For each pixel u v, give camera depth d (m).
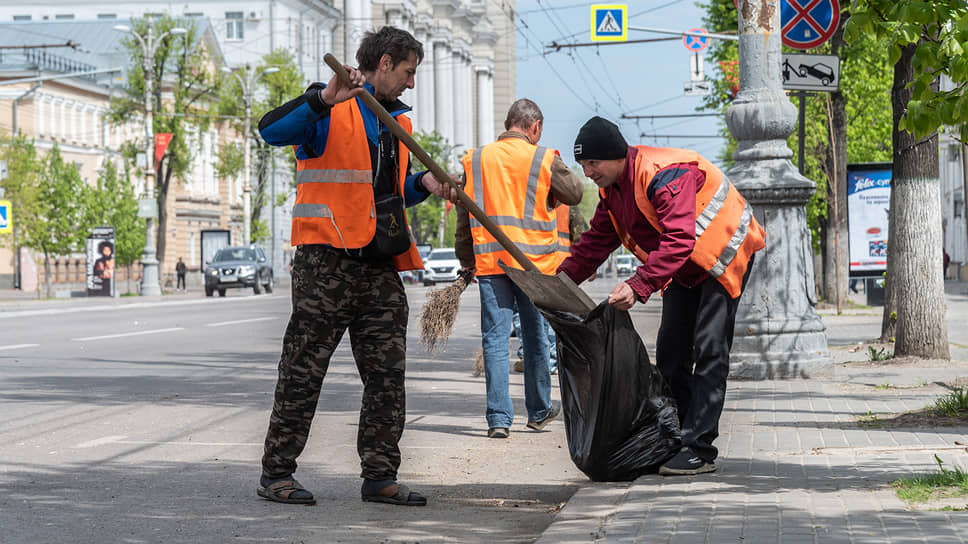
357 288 5.66
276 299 42.72
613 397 5.70
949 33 5.81
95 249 46.78
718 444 6.83
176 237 73.50
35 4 91.81
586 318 5.65
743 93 11.75
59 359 15.30
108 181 51.97
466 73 138.12
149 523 5.31
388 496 5.79
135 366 14.24
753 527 4.49
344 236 5.53
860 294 44.62
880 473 5.70
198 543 4.92
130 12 90.56
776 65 11.74
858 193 22.83
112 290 46.84
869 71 28.00
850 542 4.21
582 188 7.96
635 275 5.59
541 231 7.96
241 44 85.19
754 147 11.61
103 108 71.19
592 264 6.12
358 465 7.02
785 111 11.60
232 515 5.49
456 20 135.38
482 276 8.02
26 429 8.66
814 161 29.66
